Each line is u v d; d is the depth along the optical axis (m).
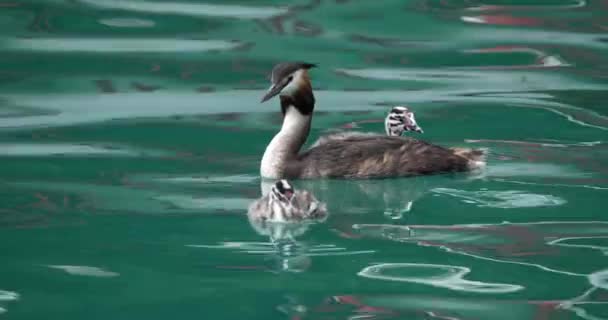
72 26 24.97
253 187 15.69
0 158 17.16
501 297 11.45
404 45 23.75
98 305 11.38
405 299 11.41
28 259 12.76
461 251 12.88
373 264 12.45
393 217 14.23
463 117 19.41
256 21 25.33
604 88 21.08
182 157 17.27
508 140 18.00
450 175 16.36
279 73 16.23
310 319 10.94
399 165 16.25
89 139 18.31
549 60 22.84
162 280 12.05
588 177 15.90
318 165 16.17
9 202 14.94
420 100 20.48
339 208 14.69
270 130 18.92
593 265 12.38
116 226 13.90
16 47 23.47
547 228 13.70
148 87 21.38
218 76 21.98
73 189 15.52
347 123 19.11
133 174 16.31
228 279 12.05
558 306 11.17
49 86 21.42
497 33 24.50
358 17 25.59
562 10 26.19
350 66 22.50
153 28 24.86
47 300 11.52
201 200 15.00
